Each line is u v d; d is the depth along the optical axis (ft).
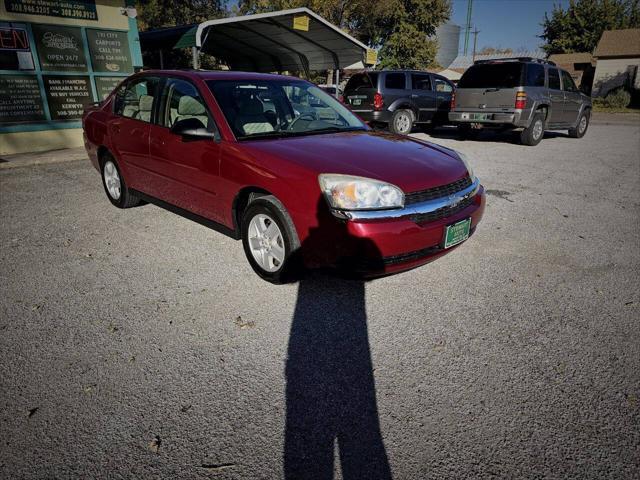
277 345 8.77
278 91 13.70
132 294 10.68
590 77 123.75
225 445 6.42
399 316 9.87
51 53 29.17
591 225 16.15
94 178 22.45
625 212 17.75
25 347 8.61
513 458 6.23
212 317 9.71
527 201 19.19
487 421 6.89
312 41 46.19
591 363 8.29
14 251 13.20
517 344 8.87
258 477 5.92
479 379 7.84
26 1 27.50
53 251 13.21
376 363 8.28
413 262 9.78
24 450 6.30
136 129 14.52
